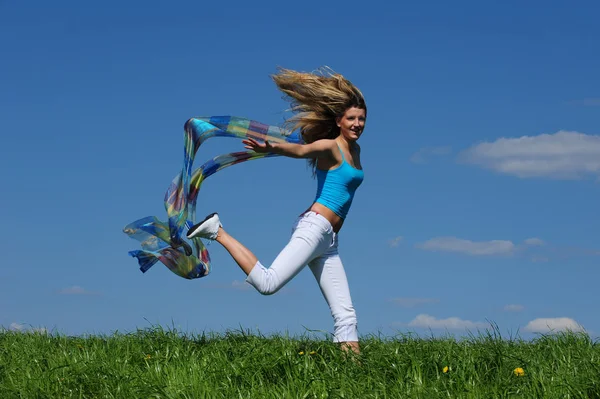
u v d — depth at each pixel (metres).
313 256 6.12
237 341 6.76
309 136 6.68
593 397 4.53
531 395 4.42
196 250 6.92
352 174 6.20
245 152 6.91
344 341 6.09
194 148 6.68
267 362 5.21
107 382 5.05
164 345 6.48
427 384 4.76
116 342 6.66
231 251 6.00
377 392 4.57
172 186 6.73
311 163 6.46
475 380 4.79
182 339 6.82
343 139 6.38
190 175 6.65
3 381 5.23
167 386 4.80
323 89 6.31
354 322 6.18
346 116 6.31
